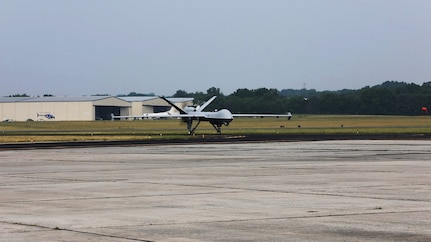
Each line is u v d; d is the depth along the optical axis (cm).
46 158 7775
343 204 3475
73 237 2662
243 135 14925
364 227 2802
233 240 2573
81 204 3631
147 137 14175
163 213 3253
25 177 5369
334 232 2703
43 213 3312
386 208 3319
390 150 8369
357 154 7650
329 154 7731
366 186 4281
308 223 2912
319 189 4147
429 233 2669
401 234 2650
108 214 3247
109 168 6144
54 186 4612
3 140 13150
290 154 7850
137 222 2994
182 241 2561
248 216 3120
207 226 2870
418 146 9269
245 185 4450
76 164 6731
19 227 2902
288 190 4122
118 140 12781
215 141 11831
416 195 3812
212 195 3934
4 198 3956
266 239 2586
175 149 9394
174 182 4734
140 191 4206
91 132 17825
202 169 5847
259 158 7225
